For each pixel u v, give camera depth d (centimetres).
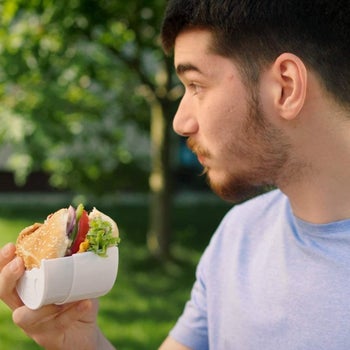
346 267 125
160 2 623
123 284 683
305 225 133
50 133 644
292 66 121
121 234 945
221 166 132
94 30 666
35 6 613
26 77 658
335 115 123
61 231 124
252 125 126
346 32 119
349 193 128
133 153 880
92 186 788
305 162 127
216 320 148
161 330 541
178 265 761
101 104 739
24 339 509
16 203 1210
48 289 119
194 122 133
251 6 122
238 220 155
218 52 126
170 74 711
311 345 125
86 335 138
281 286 134
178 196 1348
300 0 120
